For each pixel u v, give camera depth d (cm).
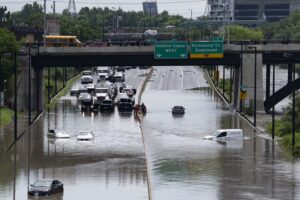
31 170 19312
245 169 19375
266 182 17788
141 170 19412
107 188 17275
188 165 19925
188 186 17312
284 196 16375
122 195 16588
